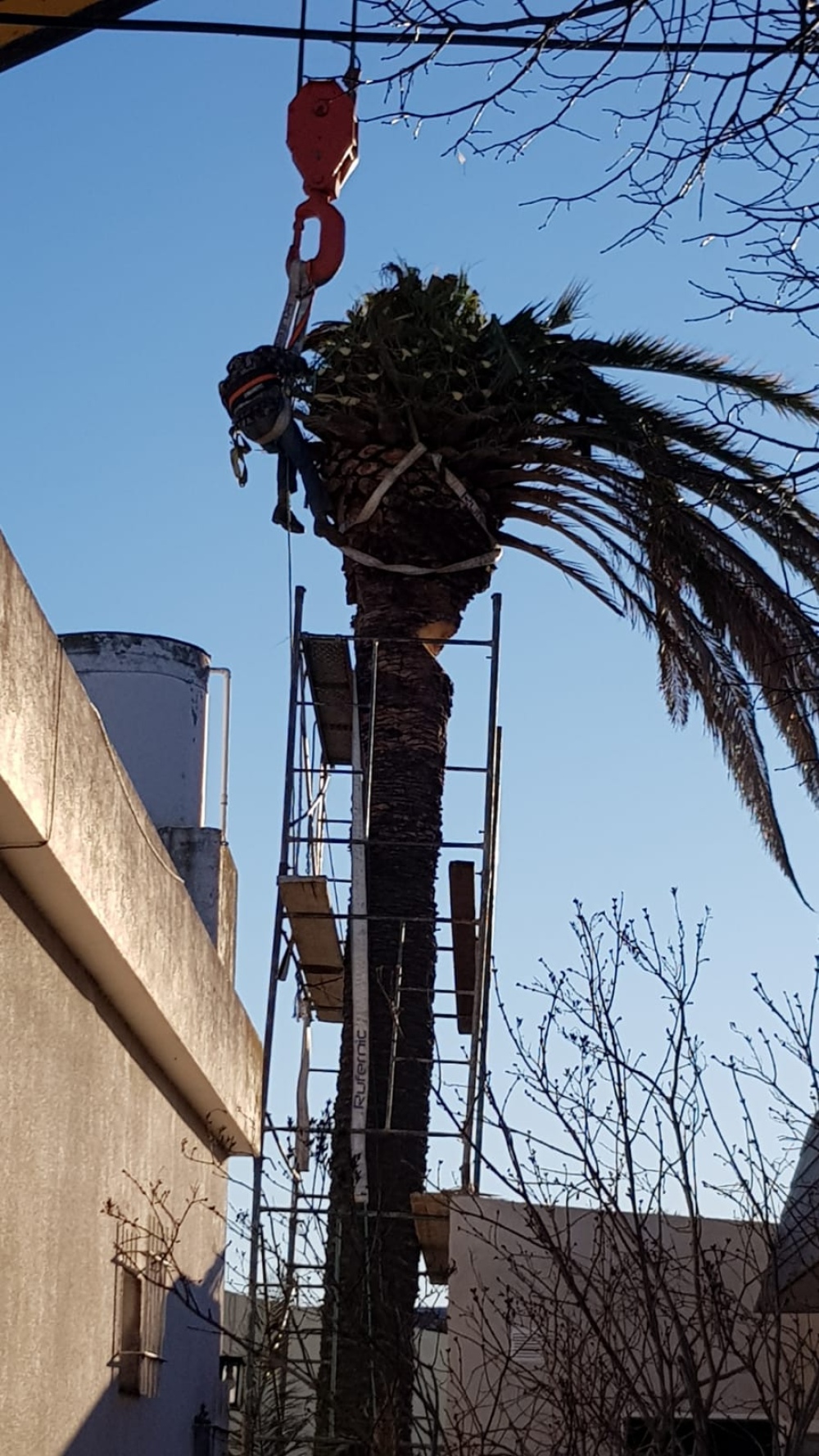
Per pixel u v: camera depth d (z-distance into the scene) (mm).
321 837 14016
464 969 14711
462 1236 11008
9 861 8156
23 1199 8344
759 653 13078
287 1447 11852
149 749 14922
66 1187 9125
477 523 14148
